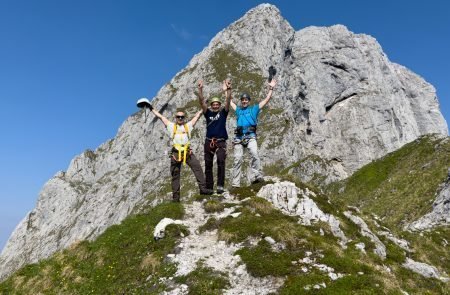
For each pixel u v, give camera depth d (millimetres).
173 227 17062
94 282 16188
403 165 74250
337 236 18422
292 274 13859
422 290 17062
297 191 19875
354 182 81125
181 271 14508
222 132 19656
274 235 15812
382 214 55031
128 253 17031
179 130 19656
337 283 13164
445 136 76438
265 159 161250
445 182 50594
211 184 20312
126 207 181000
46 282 17453
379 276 14133
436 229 38500
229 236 16219
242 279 13938
